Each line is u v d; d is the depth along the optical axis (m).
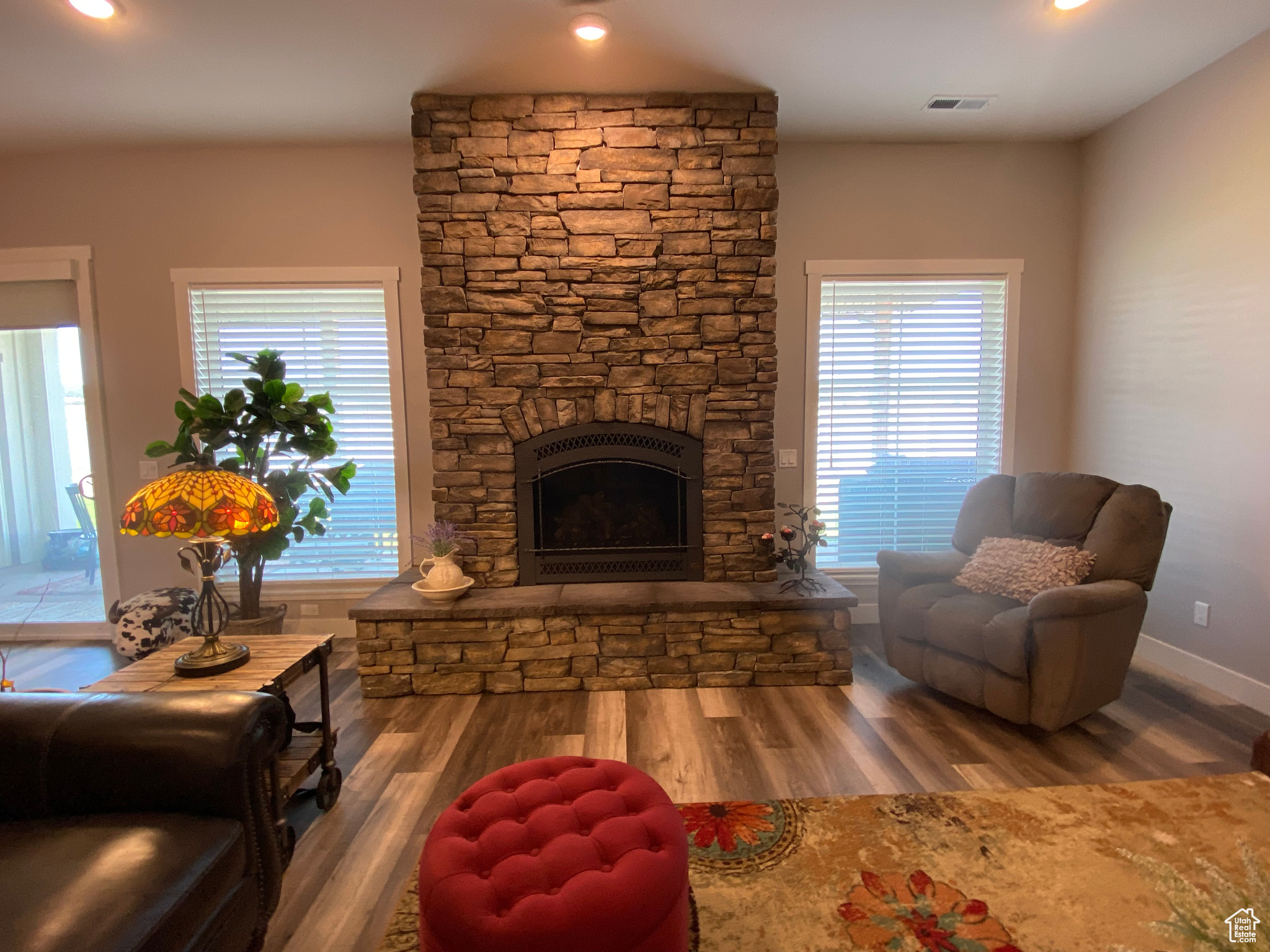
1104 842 1.87
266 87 2.91
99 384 3.65
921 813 2.02
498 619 2.94
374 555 3.80
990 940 1.53
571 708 2.81
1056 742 2.45
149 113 3.13
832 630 2.98
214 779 1.36
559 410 3.17
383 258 3.61
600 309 3.12
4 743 1.37
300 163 3.56
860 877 1.75
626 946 1.15
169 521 1.78
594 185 3.07
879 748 2.43
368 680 2.95
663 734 2.56
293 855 1.88
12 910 1.06
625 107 3.04
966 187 3.67
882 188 3.65
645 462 3.20
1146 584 2.60
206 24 2.41
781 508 3.79
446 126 3.03
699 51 2.68
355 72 2.80
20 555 3.82
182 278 3.58
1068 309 3.75
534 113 3.04
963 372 3.78
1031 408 3.79
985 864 1.79
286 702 2.10
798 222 3.64
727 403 3.17
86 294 3.60
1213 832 1.90
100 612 3.84
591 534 3.31
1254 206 2.66
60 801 1.37
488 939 1.12
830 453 3.80
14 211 3.58
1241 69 2.69
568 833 1.35
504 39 2.56
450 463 3.18
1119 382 3.40
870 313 3.73
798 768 2.30
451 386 3.15
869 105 3.19
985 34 2.58
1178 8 2.41
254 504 1.91
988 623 2.56
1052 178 3.68
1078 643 2.35
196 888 1.20
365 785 2.25
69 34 2.46
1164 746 2.40
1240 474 2.75
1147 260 3.20
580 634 2.97
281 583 3.76
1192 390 2.96
